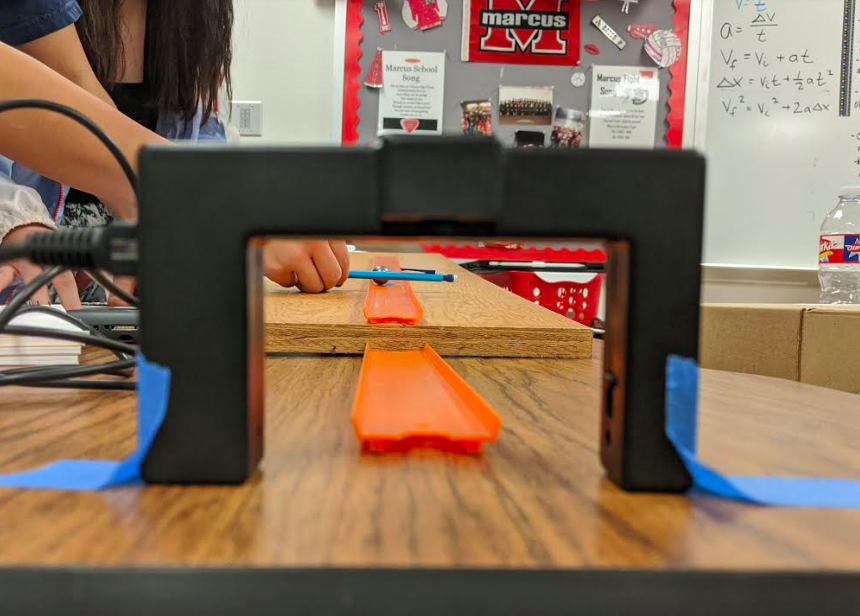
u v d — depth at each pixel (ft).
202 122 3.95
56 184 3.44
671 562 0.51
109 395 1.16
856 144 6.44
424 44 6.32
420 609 0.49
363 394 1.14
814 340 2.85
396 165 0.69
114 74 3.53
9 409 1.04
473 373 1.53
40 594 0.48
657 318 0.70
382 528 0.57
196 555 0.50
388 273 3.24
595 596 0.49
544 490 0.69
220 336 0.68
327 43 6.29
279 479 0.71
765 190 6.52
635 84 6.42
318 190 0.69
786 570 0.50
